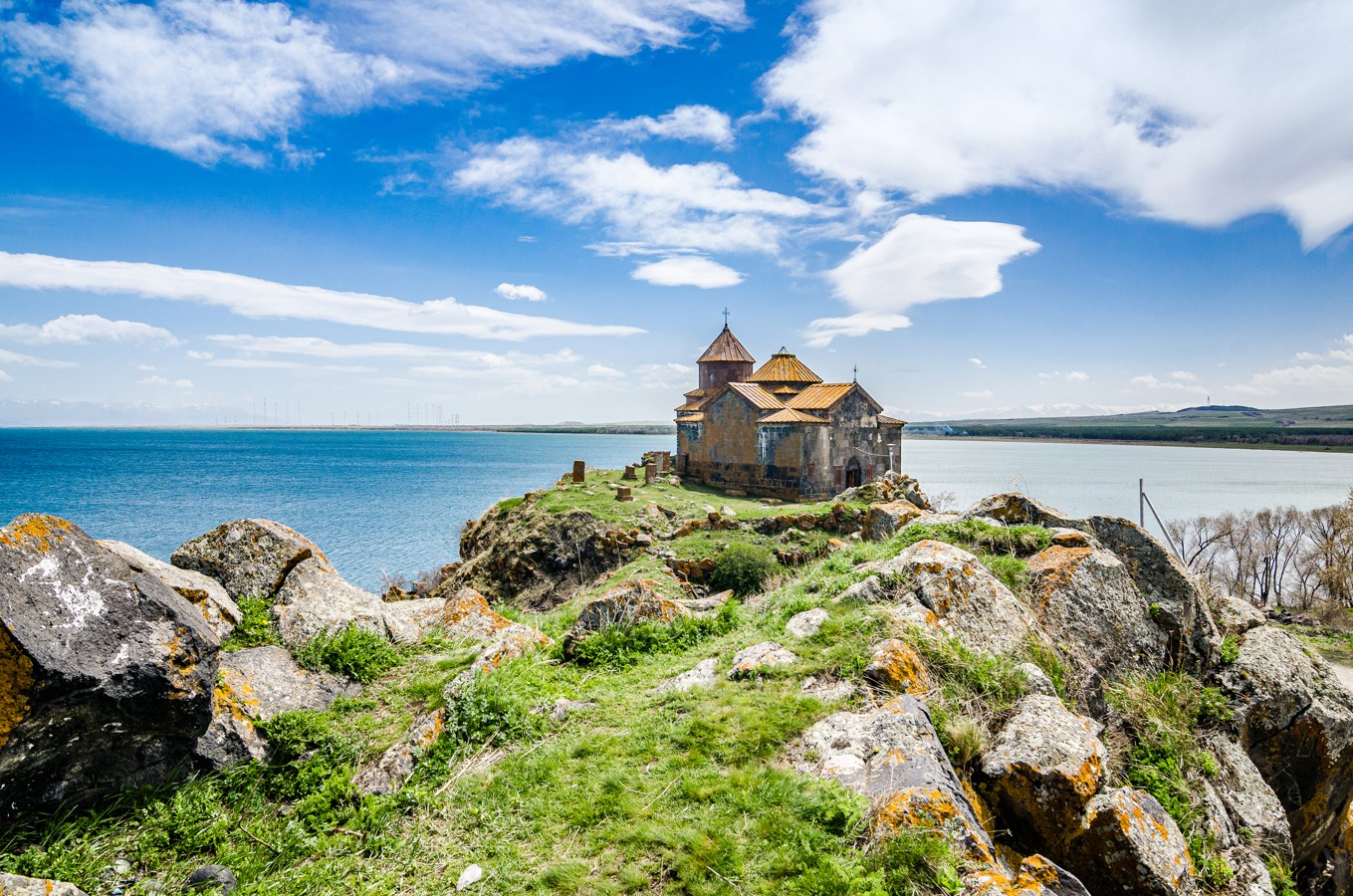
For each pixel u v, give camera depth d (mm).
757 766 6094
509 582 28594
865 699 6852
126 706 5375
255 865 5289
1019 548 10289
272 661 7762
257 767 6309
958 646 7770
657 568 23312
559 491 35062
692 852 5086
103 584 5523
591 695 7992
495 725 7102
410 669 8594
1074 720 6531
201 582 8695
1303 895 9273
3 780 4941
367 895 4977
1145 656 9180
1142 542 10109
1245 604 10703
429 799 6000
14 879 4094
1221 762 8109
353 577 39375
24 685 4820
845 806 5242
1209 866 6875
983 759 6328
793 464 36219
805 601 9406
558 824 5609
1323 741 8953
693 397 49938
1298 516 48062
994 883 4578
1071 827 5723
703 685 7570
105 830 5418
